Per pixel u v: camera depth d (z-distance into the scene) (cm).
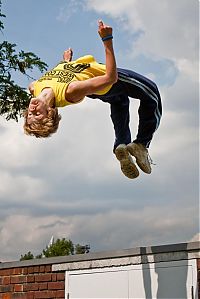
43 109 434
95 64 461
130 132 512
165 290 556
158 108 501
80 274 650
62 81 441
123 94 493
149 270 575
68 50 495
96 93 456
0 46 980
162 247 567
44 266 696
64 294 662
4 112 1008
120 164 507
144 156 500
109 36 427
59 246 3388
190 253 545
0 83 979
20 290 716
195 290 531
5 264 742
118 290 602
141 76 484
